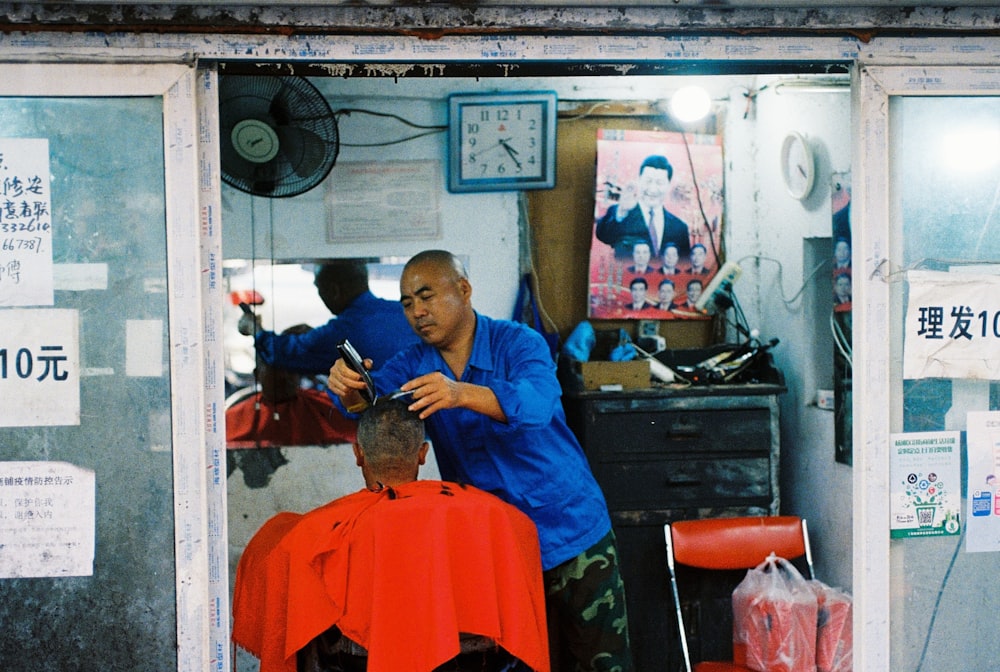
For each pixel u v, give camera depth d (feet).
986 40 7.25
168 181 6.57
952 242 7.33
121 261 6.64
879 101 7.18
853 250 7.39
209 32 6.62
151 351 6.66
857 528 7.35
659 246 12.70
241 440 11.97
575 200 12.69
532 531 7.44
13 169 6.56
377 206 12.15
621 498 11.10
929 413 7.35
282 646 6.84
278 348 12.00
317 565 6.59
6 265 6.58
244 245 11.94
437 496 6.74
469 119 12.13
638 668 11.13
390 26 6.74
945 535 7.40
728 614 11.16
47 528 6.65
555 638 10.58
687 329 12.88
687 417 11.15
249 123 10.34
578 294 12.77
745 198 12.92
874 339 7.24
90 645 6.70
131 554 6.70
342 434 12.11
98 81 6.54
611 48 6.96
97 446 6.66
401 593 6.45
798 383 11.96
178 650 6.70
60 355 6.63
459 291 8.32
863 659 7.34
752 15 6.98
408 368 8.70
